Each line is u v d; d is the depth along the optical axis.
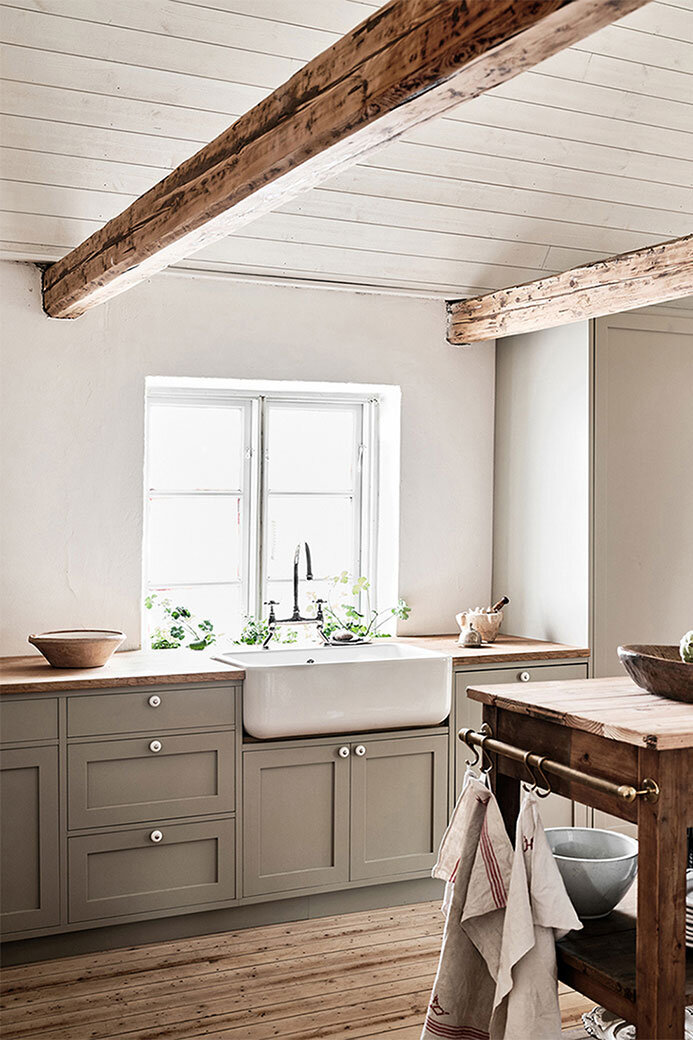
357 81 1.87
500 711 2.62
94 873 3.53
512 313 4.36
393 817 3.99
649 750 2.12
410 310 4.79
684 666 2.38
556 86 3.78
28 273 4.04
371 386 4.73
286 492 4.83
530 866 2.30
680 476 4.68
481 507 5.00
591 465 4.42
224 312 4.39
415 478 4.83
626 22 3.59
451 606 4.93
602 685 2.70
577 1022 3.06
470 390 4.95
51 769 3.45
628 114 4.00
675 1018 2.11
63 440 4.12
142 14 3.14
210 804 3.68
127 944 3.61
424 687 3.96
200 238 2.79
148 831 3.59
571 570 4.51
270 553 4.80
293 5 3.23
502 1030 2.30
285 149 2.13
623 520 4.52
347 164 2.15
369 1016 3.10
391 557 4.86
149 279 4.26
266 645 4.38
